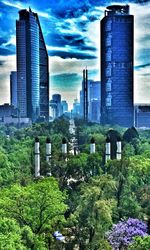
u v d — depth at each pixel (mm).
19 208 65125
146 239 48094
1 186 116188
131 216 86188
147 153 148625
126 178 97188
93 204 75250
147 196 92250
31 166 162125
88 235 74062
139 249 47500
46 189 67062
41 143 186125
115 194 92250
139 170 102375
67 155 149375
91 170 131000
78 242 72938
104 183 87562
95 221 73125
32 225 66125
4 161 136875
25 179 116812
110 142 162250
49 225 67875
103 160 145750
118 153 151250
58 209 67312
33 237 60250
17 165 153375
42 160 159000
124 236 71438
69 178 129875
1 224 55844
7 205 64438
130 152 174125
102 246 67938
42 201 66188
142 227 76000
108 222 73812
